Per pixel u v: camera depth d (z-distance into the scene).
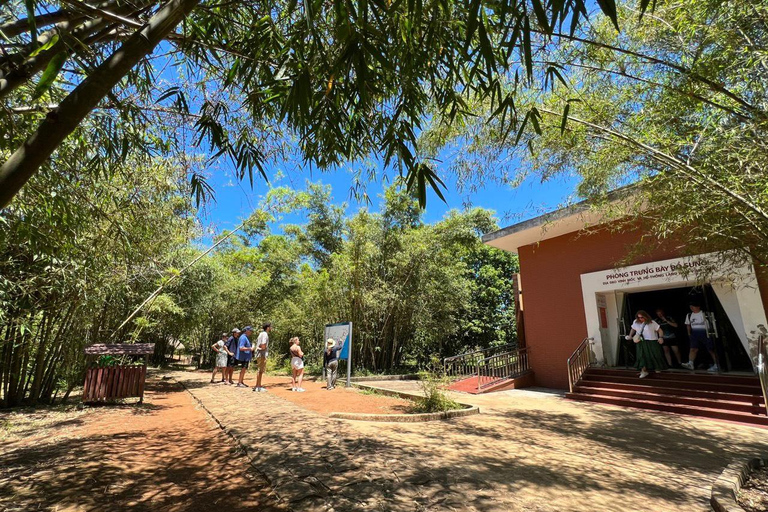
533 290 11.08
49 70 1.48
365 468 3.45
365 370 13.01
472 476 3.44
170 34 2.36
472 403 7.92
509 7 1.37
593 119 4.12
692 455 4.37
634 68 3.85
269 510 2.65
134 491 2.93
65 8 1.85
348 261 12.49
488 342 17.30
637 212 4.45
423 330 14.17
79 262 4.64
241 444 4.16
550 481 3.45
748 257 3.74
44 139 1.40
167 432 4.89
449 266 13.71
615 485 3.41
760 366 5.58
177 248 8.40
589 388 8.52
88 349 6.13
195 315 11.21
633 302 11.29
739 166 3.02
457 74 2.21
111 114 3.07
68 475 3.19
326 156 2.78
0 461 3.54
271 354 16.78
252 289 16.28
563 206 5.58
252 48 2.39
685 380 7.62
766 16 2.80
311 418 5.54
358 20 1.54
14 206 3.06
